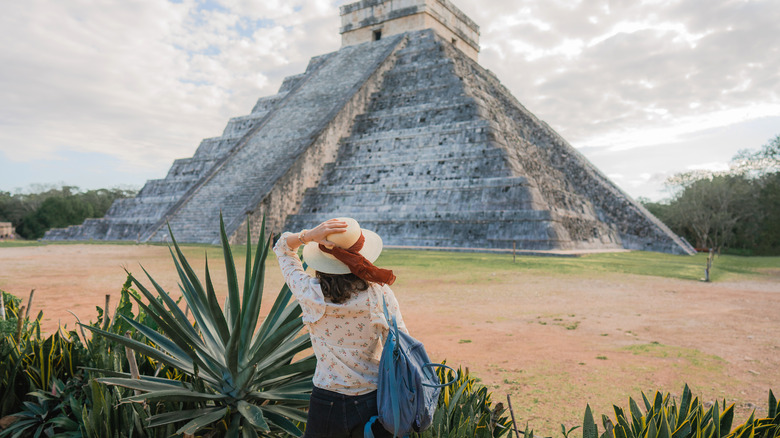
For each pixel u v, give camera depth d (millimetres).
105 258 23109
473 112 37812
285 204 38844
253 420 2662
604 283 16312
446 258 24422
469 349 7547
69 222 78562
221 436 2957
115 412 3047
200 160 49938
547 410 4992
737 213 54031
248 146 46406
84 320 9141
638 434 2967
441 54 47000
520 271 19375
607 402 5242
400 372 2332
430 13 53062
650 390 5648
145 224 46125
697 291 14656
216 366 3098
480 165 34562
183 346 2926
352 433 2477
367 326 2465
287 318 3213
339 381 2461
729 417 2963
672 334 8664
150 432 3055
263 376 3141
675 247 41188
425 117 40375
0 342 3713
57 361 3826
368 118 44062
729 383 5926
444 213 34125
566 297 13070
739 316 10461
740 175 54375
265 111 53969
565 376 6156
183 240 37000
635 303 12188
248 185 39812
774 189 51531
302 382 3197
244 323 3037
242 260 21547
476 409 3477
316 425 2512
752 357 7113
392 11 54062
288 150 42281
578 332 8797
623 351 7441
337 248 2426
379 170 38875
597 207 46031
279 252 2777
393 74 47875
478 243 32156
